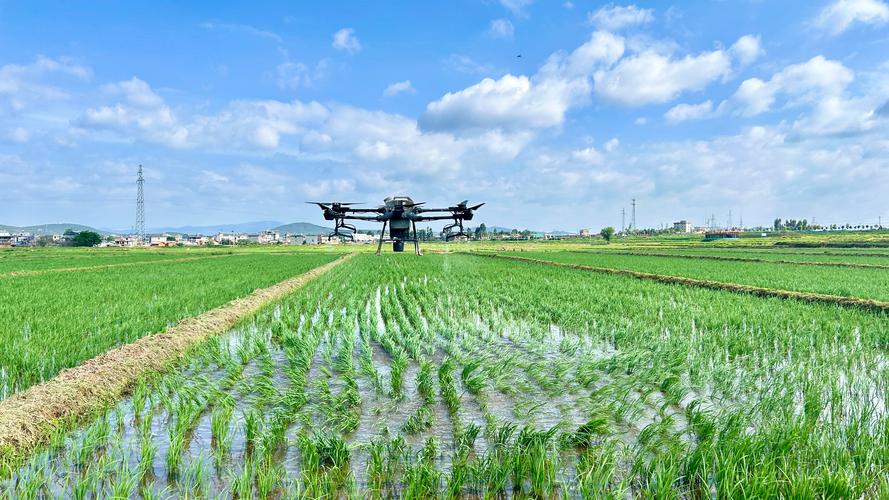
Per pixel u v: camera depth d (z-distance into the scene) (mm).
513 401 8195
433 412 7723
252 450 6367
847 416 7176
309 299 20422
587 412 7699
